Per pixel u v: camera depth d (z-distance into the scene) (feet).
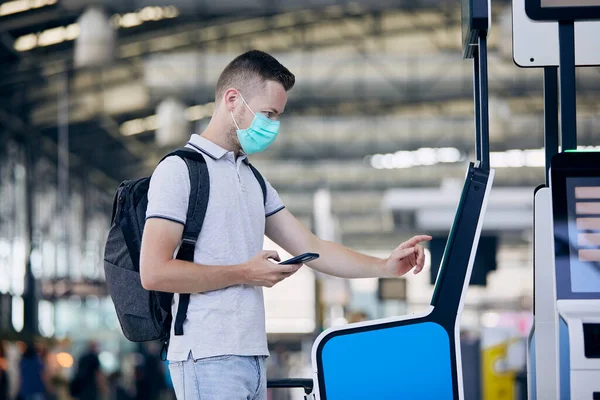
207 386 8.73
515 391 34.55
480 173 9.52
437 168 117.80
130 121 96.32
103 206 115.75
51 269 91.04
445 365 9.19
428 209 56.03
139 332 9.11
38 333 80.43
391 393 9.12
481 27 9.64
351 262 9.95
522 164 103.76
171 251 8.79
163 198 8.82
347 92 83.46
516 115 96.37
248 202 9.23
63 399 63.87
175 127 75.25
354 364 9.11
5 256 77.10
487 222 54.34
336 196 133.90
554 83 12.35
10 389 53.16
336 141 102.89
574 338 8.31
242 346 8.82
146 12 74.28
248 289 8.95
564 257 8.71
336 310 87.86
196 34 79.15
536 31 12.34
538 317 11.23
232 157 9.22
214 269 8.68
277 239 10.03
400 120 100.48
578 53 12.36
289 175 119.03
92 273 109.09
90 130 95.66
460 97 84.33
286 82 9.38
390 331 9.17
